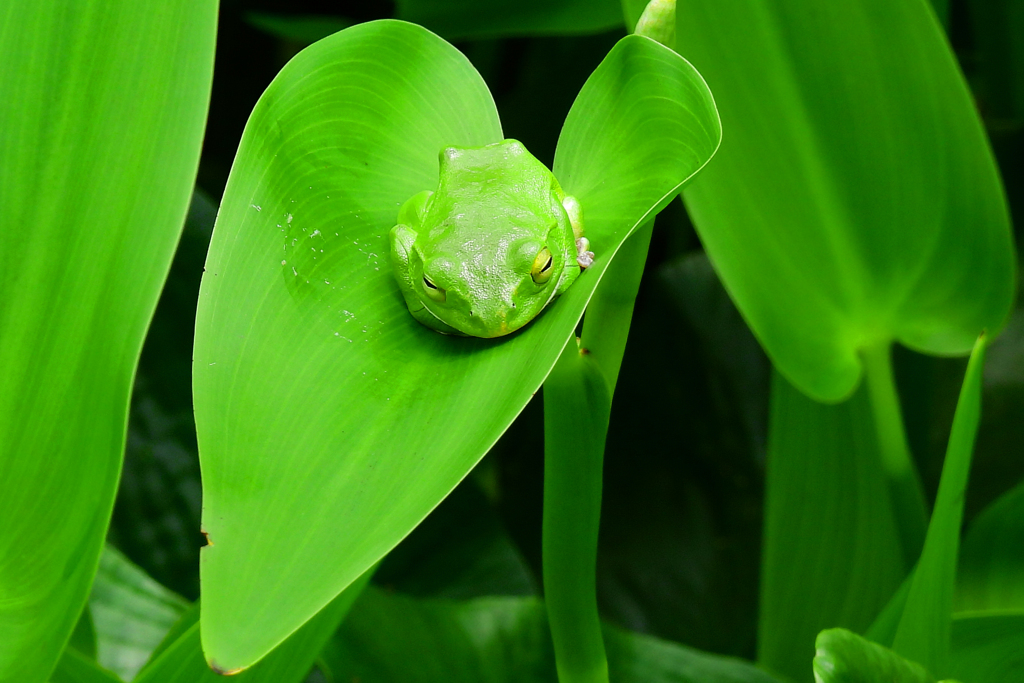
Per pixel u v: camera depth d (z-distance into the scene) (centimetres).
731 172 108
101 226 95
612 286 94
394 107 98
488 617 112
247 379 92
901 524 112
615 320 95
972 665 104
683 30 106
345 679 110
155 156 95
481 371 94
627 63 95
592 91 97
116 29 96
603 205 96
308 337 94
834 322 110
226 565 89
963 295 108
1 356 95
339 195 96
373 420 92
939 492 99
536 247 95
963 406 98
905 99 105
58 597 94
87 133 96
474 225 96
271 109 95
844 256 108
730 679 111
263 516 90
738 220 108
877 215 107
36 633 94
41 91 96
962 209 107
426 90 98
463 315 95
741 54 106
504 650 111
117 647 111
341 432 92
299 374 93
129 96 96
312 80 96
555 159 98
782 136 107
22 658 94
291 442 91
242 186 94
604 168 97
